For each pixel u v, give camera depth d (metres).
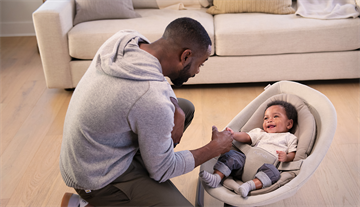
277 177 1.26
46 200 1.53
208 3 2.61
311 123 1.38
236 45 2.18
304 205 1.45
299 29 2.12
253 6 2.40
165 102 0.95
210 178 1.23
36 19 2.13
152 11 2.58
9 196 1.56
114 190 1.11
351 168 1.62
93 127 0.97
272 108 1.52
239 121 1.57
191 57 1.01
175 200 1.11
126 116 0.94
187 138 1.91
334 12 2.19
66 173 1.08
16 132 2.02
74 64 2.28
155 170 1.07
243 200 1.16
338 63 2.21
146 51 1.03
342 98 2.19
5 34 3.53
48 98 2.38
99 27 2.23
